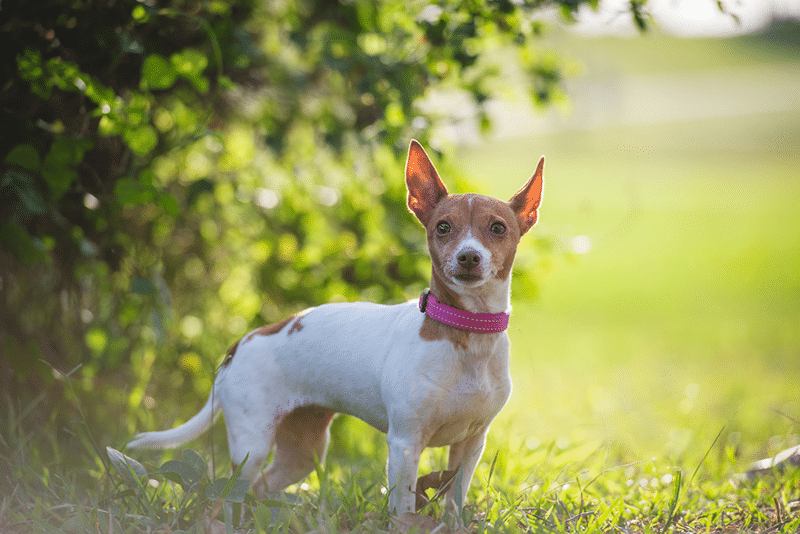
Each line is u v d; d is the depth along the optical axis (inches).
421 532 158.6
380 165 277.6
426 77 242.1
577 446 251.1
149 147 205.5
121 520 165.2
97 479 201.3
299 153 285.9
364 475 221.9
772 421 316.8
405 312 175.8
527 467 214.7
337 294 273.6
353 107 265.9
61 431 226.1
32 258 200.4
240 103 264.2
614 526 177.3
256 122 274.4
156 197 207.0
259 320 285.6
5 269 224.4
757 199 1141.1
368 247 268.7
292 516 160.2
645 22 213.6
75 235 227.5
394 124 240.4
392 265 272.1
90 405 239.5
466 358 166.1
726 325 566.3
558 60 273.3
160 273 260.4
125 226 256.7
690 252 852.0
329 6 248.2
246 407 184.4
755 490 208.4
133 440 202.7
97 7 200.4
